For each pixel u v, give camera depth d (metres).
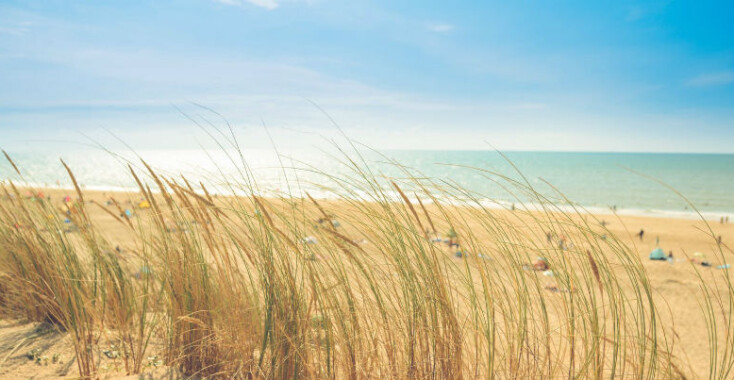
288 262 1.69
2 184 2.26
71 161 116.19
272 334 1.71
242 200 1.73
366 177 1.67
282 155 1.66
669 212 34.34
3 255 2.36
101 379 1.78
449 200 1.69
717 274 9.81
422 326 1.68
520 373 1.66
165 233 1.99
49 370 1.81
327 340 1.64
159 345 2.20
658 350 1.69
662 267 10.53
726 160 187.88
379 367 1.71
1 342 2.04
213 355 1.90
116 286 2.24
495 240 1.72
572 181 78.56
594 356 1.60
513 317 1.75
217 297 1.94
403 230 1.68
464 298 1.76
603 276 1.66
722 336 5.59
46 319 2.37
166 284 2.04
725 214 33.75
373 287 1.70
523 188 1.70
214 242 1.83
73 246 2.19
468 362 1.75
